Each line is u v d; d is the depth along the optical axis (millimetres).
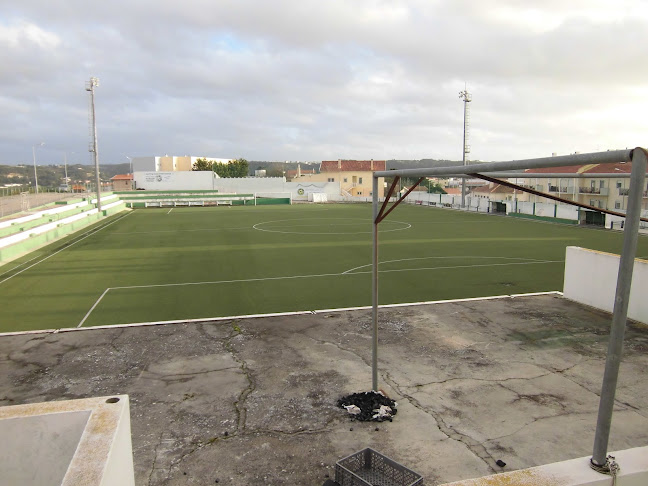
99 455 2670
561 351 8672
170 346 9055
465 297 12938
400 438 5887
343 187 78188
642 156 2678
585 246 21953
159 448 5723
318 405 6754
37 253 21422
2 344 9227
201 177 62156
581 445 5707
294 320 10531
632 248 2799
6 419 3061
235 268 17312
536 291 13539
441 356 8469
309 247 22078
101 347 9039
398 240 24125
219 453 5609
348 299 12797
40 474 3119
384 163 80812
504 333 9602
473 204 43906
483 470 5238
